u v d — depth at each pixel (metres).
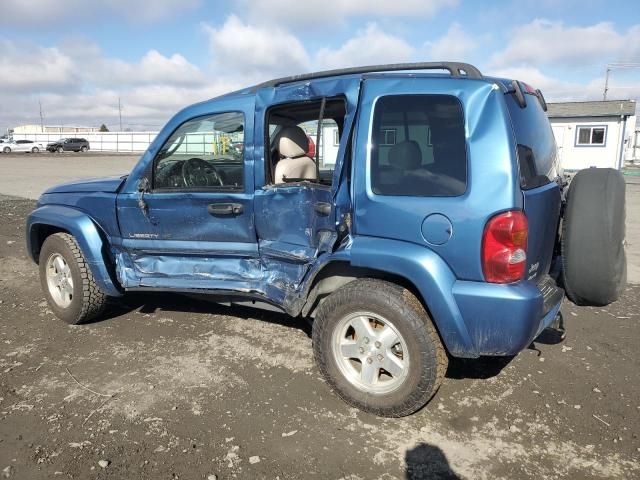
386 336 3.18
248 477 2.72
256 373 3.81
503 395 3.50
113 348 4.23
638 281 6.19
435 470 2.79
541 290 3.20
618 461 2.85
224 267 4.07
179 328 4.62
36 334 4.52
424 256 2.98
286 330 4.57
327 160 4.23
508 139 2.87
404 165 3.09
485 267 2.88
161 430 3.12
